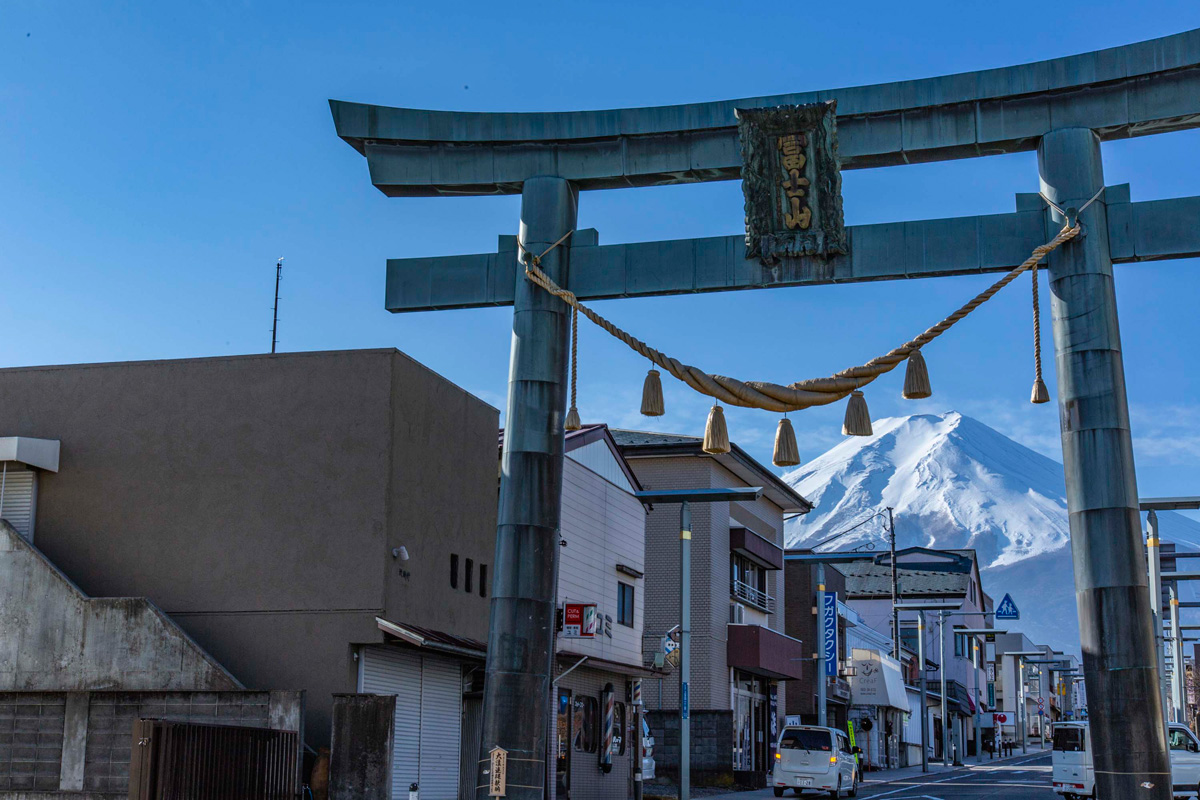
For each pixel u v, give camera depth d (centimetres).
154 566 2117
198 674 1900
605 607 3209
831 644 5275
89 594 2119
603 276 1581
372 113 1642
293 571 2069
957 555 9200
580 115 1606
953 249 1487
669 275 1560
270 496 2111
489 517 2522
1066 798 3422
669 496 3116
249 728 1662
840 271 1509
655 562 4116
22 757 1923
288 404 2147
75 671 1945
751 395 1420
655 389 1473
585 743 3056
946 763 6838
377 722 1756
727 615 4269
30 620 1978
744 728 4450
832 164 1498
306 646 2031
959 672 9338
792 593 5469
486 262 1647
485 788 1450
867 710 6244
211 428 2162
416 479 2200
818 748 3509
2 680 1966
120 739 1895
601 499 3241
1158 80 1460
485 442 2533
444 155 1644
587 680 3092
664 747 4028
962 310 1417
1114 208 1459
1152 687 1330
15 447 2119
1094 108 1477
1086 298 1427
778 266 1527
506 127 1620
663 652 3544
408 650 2156
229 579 2086
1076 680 15238
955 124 1509
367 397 2122
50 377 2244
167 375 2202
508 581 1505
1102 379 1402
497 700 1476
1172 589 4706
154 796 1439
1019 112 1495
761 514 4875
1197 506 3581
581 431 3136
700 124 1574
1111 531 1362
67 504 2172
